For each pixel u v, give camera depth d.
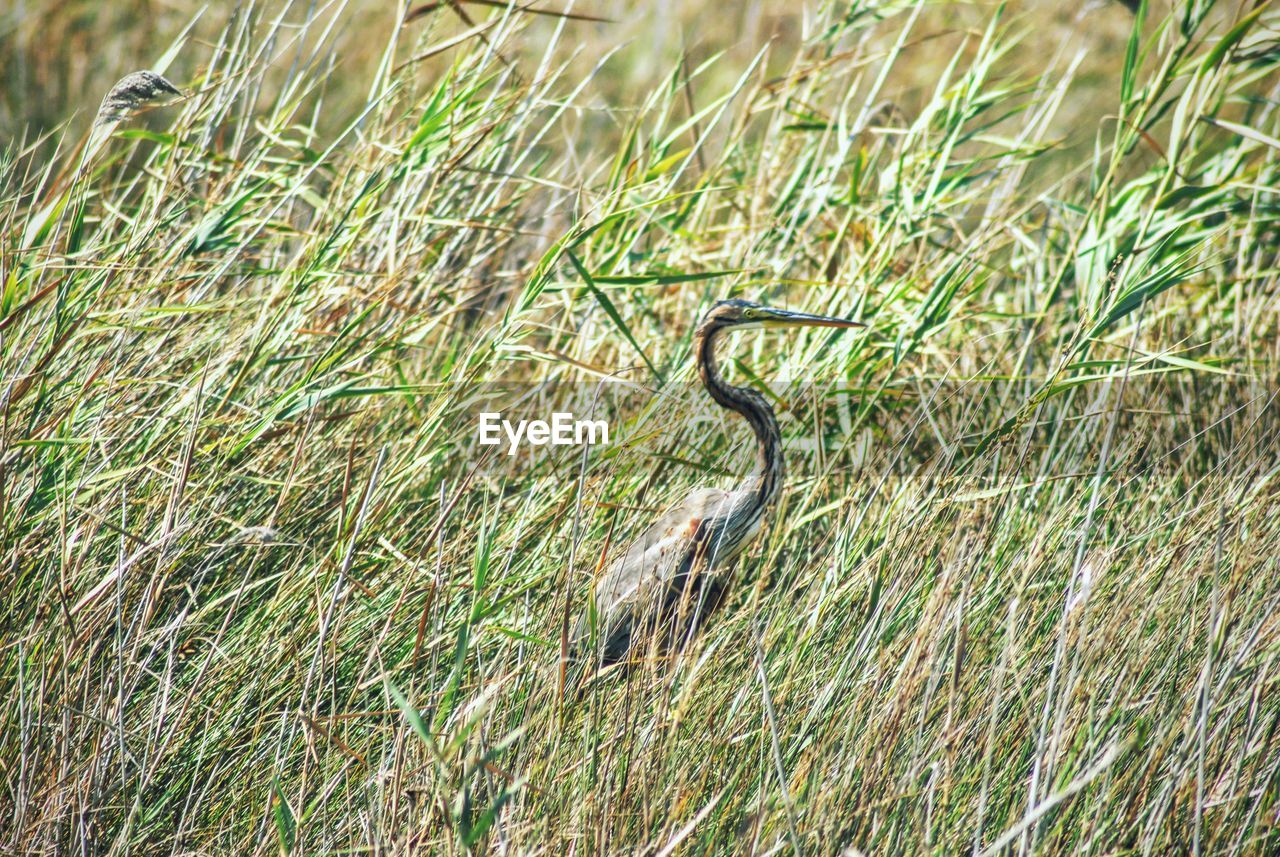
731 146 14.88
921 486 10.99
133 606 9.65
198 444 10.69
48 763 8.63
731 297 13.45
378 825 8.02
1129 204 13.73
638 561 10.88
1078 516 11.12
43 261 10.66
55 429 9.94
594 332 14.42
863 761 8.23
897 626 9.87
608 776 8.06
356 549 10.44
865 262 13.94
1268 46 13.52
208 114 12.87
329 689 9.54
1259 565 9.87
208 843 8.63
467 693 9.57
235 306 11.97
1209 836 8.23
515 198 14.92
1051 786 8.23
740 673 9.57
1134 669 9.03
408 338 12.82
